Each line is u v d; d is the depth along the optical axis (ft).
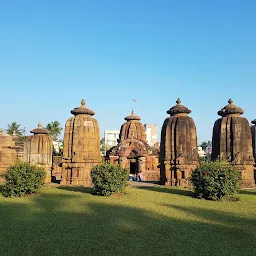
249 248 24.70
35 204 44.45
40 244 25.44
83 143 78.64
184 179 74.64
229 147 76.69
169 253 23.44
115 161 124.36
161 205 43.98
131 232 29.01
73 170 77.71
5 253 23.31
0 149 80.12
